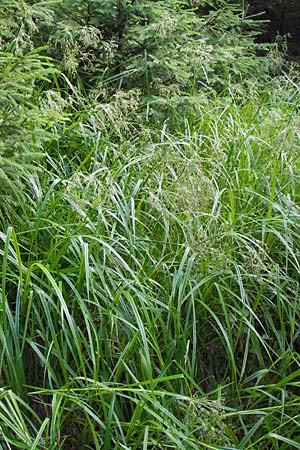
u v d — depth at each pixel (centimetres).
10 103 346
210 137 445
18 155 330
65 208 354
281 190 400
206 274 337
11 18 409
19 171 338
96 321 319
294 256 348
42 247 338
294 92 559
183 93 489
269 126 458
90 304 318
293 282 360
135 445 282
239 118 484
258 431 326
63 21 493
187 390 316
